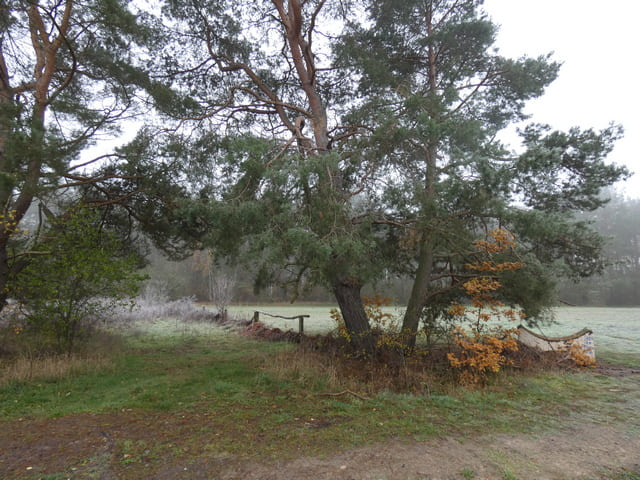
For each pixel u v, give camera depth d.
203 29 10.26
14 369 7.21
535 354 8.81
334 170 7.16
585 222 8.40
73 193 10.02
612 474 3.65
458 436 4.60
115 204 10.51
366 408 5.71
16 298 8.85
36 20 8.84
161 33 9.95
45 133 7.64
